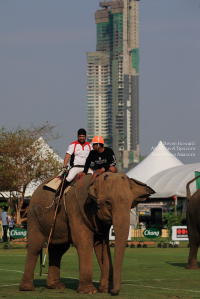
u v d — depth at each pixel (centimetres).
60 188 2295
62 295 2131
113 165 2244
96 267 3544
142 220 9644
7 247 5956
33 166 7706
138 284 2548
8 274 3144
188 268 3475
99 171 2166
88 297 2045
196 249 3491
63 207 2270
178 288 2380
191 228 3497
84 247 2169
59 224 2302
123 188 2005
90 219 2141
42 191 2417
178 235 6184
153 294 2145
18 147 7569
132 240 6800
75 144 2397
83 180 2227
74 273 3173
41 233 2416
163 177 9119
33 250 2406
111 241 6091
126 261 4184
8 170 7412
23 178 7456
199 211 3419
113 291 1964
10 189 7538
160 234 6381
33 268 2397
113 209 1978
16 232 5984
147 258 4528
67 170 2336
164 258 4525
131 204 2025
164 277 2911
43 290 2350
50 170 7694
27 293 2233
